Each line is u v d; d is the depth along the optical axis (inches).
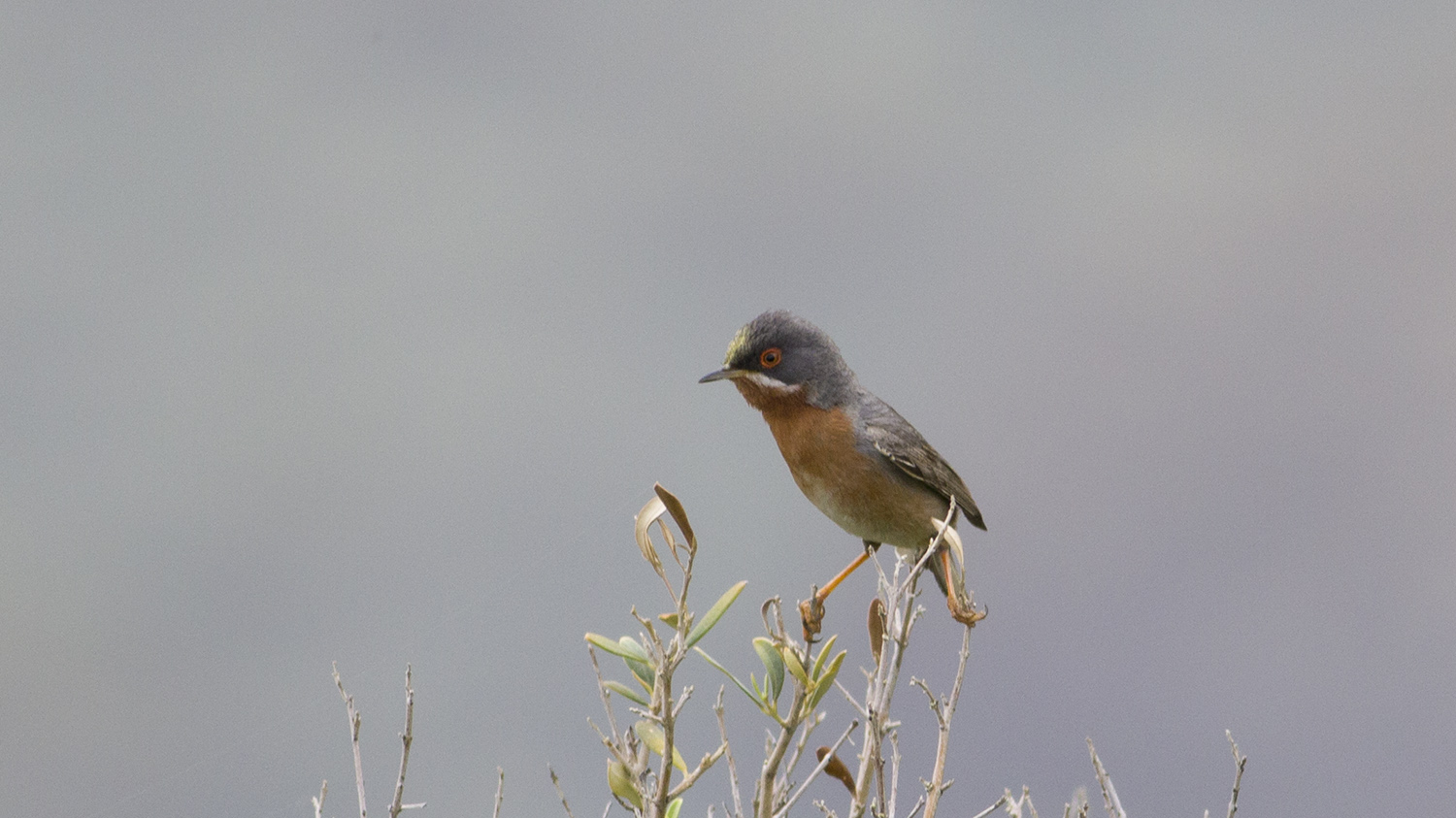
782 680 244.2
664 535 235.8
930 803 255.9
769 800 240.2
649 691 249.3
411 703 234.5
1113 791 275.1
